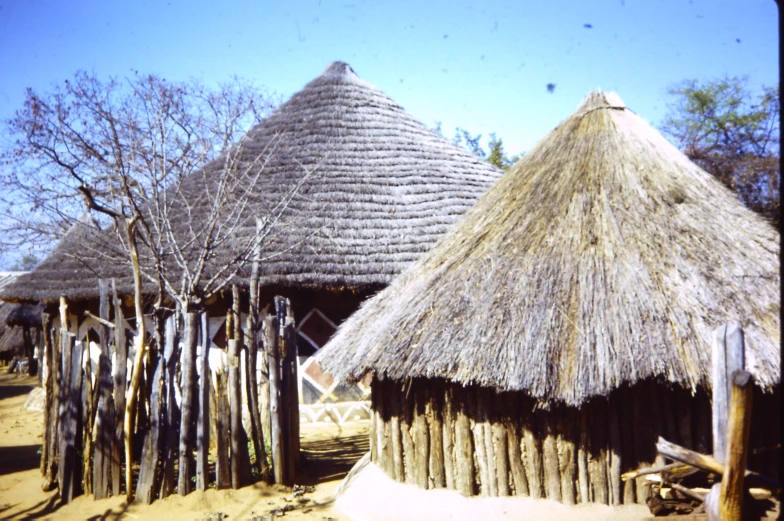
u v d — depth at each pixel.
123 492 6.20
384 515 5.57
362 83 13.75
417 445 5.87
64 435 6.20
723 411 3.90
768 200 16.92
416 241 9.96
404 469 5.98
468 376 5.07
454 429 5.71
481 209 7.11
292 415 6.68
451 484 5.69
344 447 8.20
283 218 9.73
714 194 6.29
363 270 9.33
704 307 5.00
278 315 6.98
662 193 6.13
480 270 5.96
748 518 4.05
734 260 5.45
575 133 7.21
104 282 6.44
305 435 9.05
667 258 5.44
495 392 5.48
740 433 3.71
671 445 4.05
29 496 6.37
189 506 5.89
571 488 5.23
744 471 3.75
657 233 5.69
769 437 5.23
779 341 4.82
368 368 5.63
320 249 9.43
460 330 5.40
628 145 6.75
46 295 10.00
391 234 10.03
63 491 6.14
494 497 5.46
